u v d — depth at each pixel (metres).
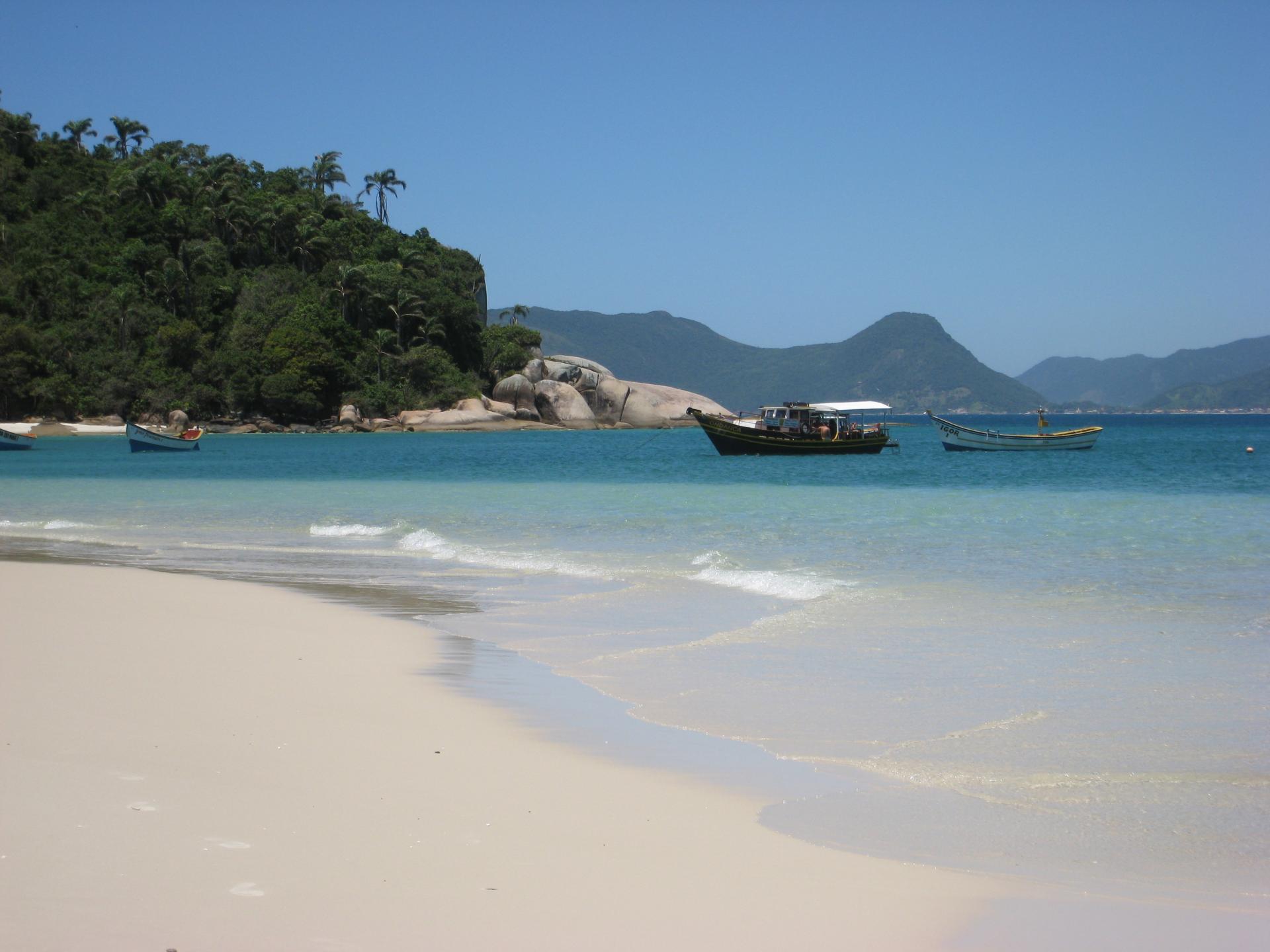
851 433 64.69
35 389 106.38
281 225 128.62
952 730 8.57
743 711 9.12
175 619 13.49
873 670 10.63
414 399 121.44
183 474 49.97
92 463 60.78
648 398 140.38
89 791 6.59
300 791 6.77
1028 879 5.68
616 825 6.36
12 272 113.56
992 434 69.25
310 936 4.77
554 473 49.94
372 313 126.81
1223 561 18.05
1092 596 14.73
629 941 4.84
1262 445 85.44
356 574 17.91
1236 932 5.05
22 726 8.14
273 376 113.38
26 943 4.59
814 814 6.65
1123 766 7.68
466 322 131.00
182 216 121.69
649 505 29.09
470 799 6.75
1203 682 10.05
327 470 53.19
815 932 4.98
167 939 4.68
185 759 7.38
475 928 4.91
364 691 9.77
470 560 19.30
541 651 11.66
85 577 17.28
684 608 14.30
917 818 6.61
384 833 6.09
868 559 18.39
